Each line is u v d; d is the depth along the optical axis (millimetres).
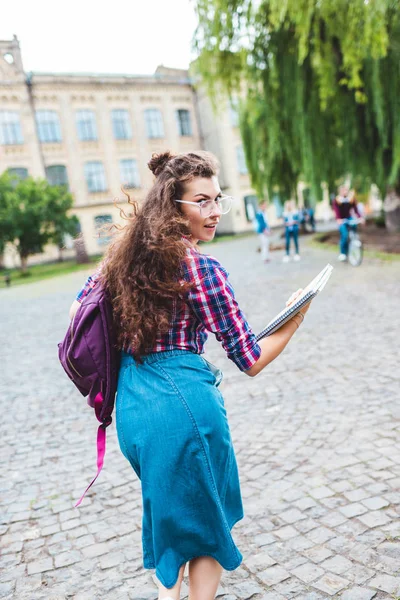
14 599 2119
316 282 1541
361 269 10617
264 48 12773
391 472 2771
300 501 2609
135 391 1455
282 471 2957
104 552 2410
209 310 1446
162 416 1398
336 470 2879
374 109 12156
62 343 1603
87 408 4676
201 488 1420
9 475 3385
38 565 2352
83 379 1550
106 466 3398
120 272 1467
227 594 1995
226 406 4172
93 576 2236
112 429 4086
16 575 2289
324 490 2686
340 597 1909
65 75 31750
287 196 18547
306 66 12562
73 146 32281
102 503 2895
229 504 1583
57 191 26516
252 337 1497
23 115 30844
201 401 1427
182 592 2053
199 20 11789
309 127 13297
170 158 1574
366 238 17094
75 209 32312
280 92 13219
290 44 12469
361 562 2098
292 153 14617
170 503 1401
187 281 1427
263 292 9500
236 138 36406
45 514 2826
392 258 11469
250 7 11438
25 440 4020
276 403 4074
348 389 4141
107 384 1517
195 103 36406
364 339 5531
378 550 2158
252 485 2842
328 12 9953
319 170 13781
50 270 27312
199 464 1402
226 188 36344
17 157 30891
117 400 1515
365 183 14438
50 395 5191
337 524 2377
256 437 3484
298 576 2059
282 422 3678
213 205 1511
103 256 1657
